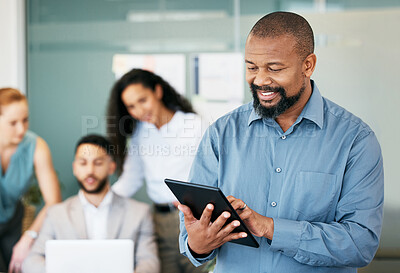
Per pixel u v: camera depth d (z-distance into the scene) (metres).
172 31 3.35
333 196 1.62
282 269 1.64
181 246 1.70
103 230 3.34
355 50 3.19
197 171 1.76
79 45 3.45
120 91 3.39
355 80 3.20
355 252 1.55
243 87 3.30
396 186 3.18
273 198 1.67
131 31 3.39
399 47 3.16
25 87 3.51
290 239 1.55
